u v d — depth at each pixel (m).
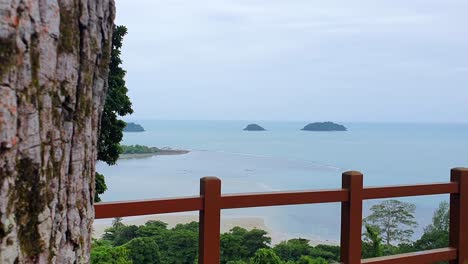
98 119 1.85
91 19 1.68
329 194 3.54
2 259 1.33
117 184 58.28
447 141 195.12
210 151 124.56
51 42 1.46
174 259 22.12
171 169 77.69
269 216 45.28
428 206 48.91
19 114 1.37
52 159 1.51
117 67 9.24
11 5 1.32
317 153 122.38
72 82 1.58
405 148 146.50
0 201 1.33
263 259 17.41
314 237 37.09
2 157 1.33
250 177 69.12
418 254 3.95
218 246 3.18
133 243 20.92
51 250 1.52
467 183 4.10
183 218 36.91
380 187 3.75
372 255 15.13
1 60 1.30
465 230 4.12
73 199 1.64
